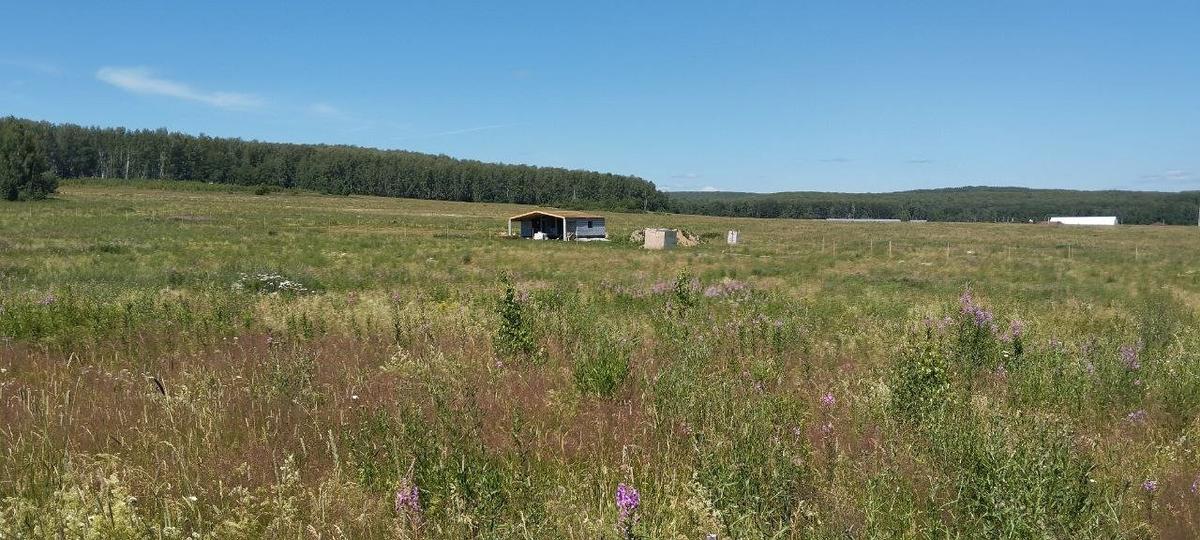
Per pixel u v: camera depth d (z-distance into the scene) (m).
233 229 63.22
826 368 9.16
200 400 6.73
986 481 4.48
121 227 59.59
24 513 4.12
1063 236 98.19
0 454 5.31
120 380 7.75
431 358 8.66
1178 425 6.87
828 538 4.12
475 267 37.28
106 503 4.22
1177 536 4.46
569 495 4.79
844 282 27.92
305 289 21.84
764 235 94.62
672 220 143.62
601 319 12.84
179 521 4.32
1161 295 22.00
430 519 4.31
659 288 19.30
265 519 4.59
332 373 8.23
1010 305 17.92
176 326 11.11
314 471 5.35
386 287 22.95
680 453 5.62
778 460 4.93
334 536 4.32
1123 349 9.51
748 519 4.21
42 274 24.45
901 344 10.30
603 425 6.39
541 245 58.78
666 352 9.92
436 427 5.86
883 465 5.12
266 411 6.71
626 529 3.96
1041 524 3.99
